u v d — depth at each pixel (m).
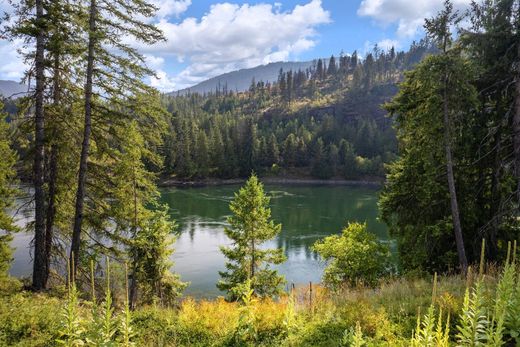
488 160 15.50
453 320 7.62
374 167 113.81
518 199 14.12
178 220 56.78
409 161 17.39
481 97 15.35
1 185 17.94
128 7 13.09
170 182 102.44
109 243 20.41
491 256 15.33
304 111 176.25
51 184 14.83
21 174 14.72
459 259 15.22
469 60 14.93
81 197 14.05
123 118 14.02
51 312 9.33
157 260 22.05
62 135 14.24
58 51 12.49
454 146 15.05
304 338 7.88
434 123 14.73
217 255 40.41
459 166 16.06
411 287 11.30
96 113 14.45
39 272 13.92
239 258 26.23
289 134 127.38
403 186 17.73
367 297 10.80
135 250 19.47
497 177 15.02
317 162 116.81
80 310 9.91
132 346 6.48
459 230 14.99
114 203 16.31
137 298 21.78
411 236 17.77
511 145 14.63
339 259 21.09
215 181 109.44
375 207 69.25
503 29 14.20
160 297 22.09
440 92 14.73
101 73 13.35
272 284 25.42
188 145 105.69
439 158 15.94
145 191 17.69
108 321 6.12
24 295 12.38
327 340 7.70
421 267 17.27
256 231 26.33
